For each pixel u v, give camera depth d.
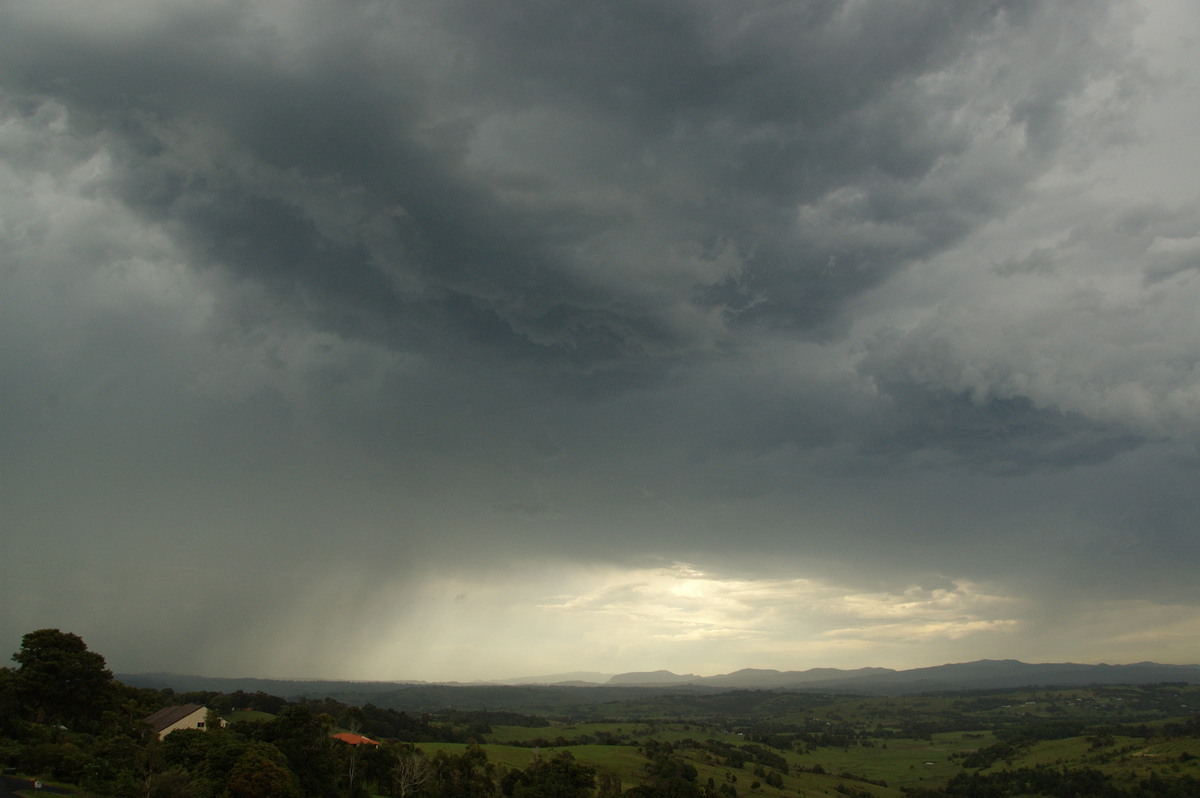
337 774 114.19
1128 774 188.25
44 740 93.06
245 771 89.06
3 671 109.62
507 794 135.38
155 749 88.56
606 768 159.50
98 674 117.62
